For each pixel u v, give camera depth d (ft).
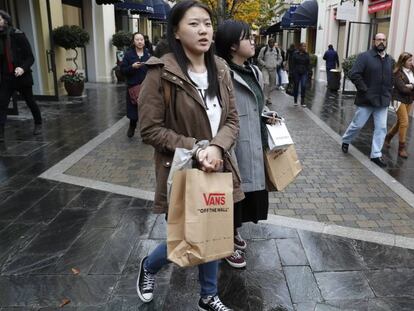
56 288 9.57
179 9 7.09
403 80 19.93
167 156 7.43
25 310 8.83
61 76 40.55
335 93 48.03
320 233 12.44
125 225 12.68
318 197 15.35
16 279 9.88
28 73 22.82
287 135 9.92
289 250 11.40
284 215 13.71
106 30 53.78
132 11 58.54
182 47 7.31
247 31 9.33
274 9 103.35
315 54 68.08
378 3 42.75
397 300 9.35
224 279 10.03
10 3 35.47
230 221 7.05
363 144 23.31
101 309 8.89
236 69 9.47
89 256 10.90
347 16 45.09
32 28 36.32
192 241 6.62
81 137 23.59
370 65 18.88
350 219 13.50
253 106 9.57
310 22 68.08
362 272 10.41
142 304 9.05
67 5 46.96
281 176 10.09
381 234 12.44
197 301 9.18
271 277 10.14
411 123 29.14
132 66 21.76
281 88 52.16
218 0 47.42
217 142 7.21
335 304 9.19
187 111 7.21
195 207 6.64
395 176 17.83
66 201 14.47
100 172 17.60
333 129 27.43
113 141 22.72
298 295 9.48
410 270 10.53
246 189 9.58
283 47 111.75
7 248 11.26
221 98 7.55
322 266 10.64
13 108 29.07
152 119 7.19
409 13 33.53
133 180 16.69
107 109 33.09
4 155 19.86
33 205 14.10
